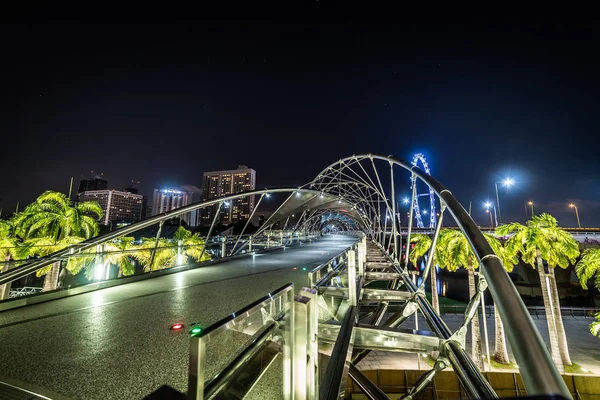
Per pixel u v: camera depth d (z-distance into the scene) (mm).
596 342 32906
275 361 3488
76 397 3285
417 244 35781
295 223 62344
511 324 1800
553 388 1343
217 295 8367
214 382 1833
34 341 4953
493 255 2699
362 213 45781
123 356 4359
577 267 24969
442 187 5793
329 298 6508
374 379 20766
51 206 25844
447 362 4027
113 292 8844
